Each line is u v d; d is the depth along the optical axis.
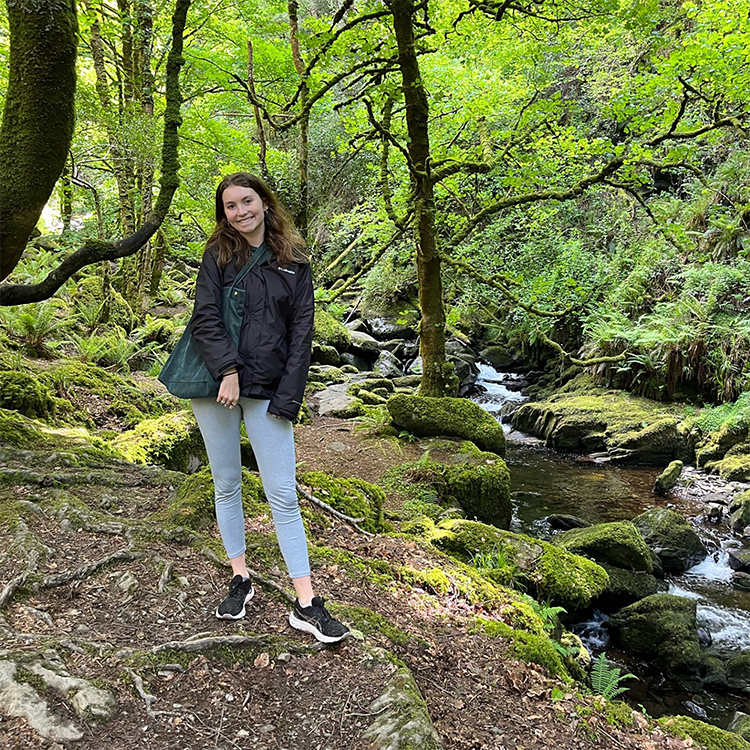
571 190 7.64
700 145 10.99
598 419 9.98
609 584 5.14
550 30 8.08
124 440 5.18
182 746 1.92
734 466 8.23
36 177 3.35
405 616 3.16
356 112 9.48
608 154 8.35
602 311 11.41
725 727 4.02
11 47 3.17
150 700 2.06
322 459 6.82
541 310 8.48
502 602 3.68
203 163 9.42
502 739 2.40
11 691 1.92
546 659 3.13
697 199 11.30
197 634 2.43
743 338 9.32
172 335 10.05
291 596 2.82
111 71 11.73
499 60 10.06
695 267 10.59
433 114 9.60
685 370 10.09
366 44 7.11
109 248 3.71
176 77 4.08
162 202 4.03
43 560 2.76
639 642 4.86
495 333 15.24
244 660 2.37
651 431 9.16
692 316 10.20
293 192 7.62
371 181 11.95
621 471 8.91
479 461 6.66
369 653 2.46
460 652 2.98
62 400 5.84
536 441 10.56
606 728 2.69
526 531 6.80
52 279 3.66
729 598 5.58
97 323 9.62
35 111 3.24
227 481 2.56
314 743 2.02
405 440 7.39
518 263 11.38
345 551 3.73
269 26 8.74
